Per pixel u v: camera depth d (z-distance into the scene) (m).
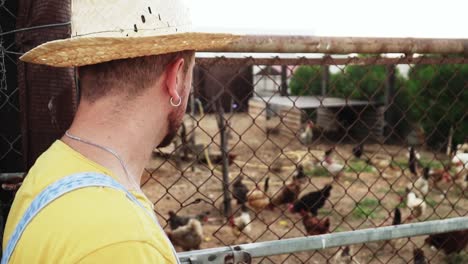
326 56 2.15
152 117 0.95
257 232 7.92
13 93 1.60
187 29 1.01
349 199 9.84
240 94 23.00
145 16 0.92
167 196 9.75
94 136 0.90
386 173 12.19
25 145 1.47
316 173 12.15
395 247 6.94
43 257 0.78
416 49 2.04
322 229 7.25
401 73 15.48
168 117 0.98
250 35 1.78
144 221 0.83
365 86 16.89
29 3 1.40
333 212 8.90
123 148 0.91
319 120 17.47
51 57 0.91
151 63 0.92
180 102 0.99
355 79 17.17
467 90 11.98
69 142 0.92
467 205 9.28
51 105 1.34
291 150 14.84
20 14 1.44
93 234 0.77
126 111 0.91
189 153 12.41
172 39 0.89
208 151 12.75
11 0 1.56
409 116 14.30
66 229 0.78
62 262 0.76
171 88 0.95
